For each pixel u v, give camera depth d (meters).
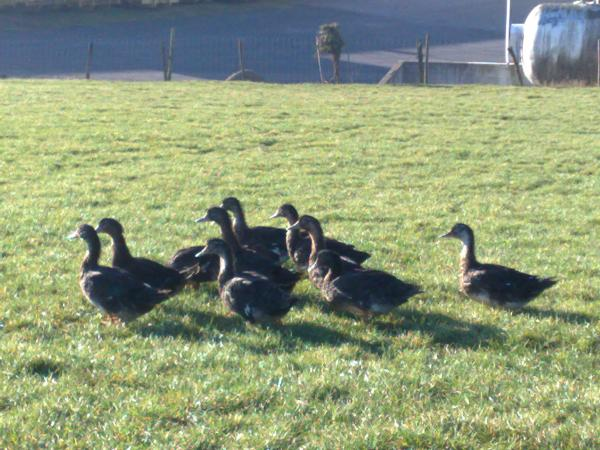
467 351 10.19
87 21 59.97
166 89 35.12
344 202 18.59
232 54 51.78
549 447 7.88
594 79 40.12
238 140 25.31
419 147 24.84
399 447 7.80
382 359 9.85
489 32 59.56
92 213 16.91
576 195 19.89
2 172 20.89
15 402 8.39
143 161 22.52
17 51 50.84
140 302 10.73
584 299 12.43
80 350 9.73
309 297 12.14
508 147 25.05
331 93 34.97
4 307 11.19
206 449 7.68
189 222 16.45
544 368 9.77
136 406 8.31
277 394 8.73
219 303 11.76
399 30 59.94
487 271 11.85
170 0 65.25
